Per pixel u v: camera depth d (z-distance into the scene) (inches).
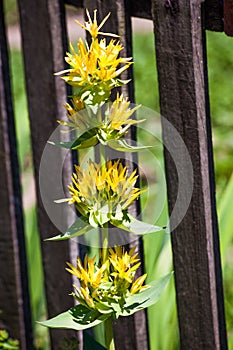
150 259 91.8
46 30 89.4
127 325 86.4
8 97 95.5
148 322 89.5
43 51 90.0
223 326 81.5
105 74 68.5
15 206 97.0
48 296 94.7
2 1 94.3
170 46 77.4
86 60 68.4
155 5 77.5
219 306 80.9
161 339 92.7
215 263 80.0
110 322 72.9
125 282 70.3
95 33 69.0
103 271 70.6
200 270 80.0
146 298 70.9
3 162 96.0
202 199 78.5
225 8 75.3
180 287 81.4
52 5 88.7
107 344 73.1
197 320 81.4
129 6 81.2
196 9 76.2
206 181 78.5
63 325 70.5
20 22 91.0
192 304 81.1
